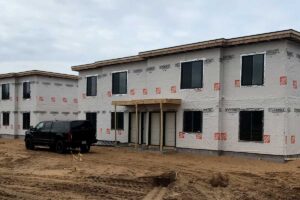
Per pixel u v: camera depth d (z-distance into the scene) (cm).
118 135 3075
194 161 2125
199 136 2459
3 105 4362
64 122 2570
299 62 2212
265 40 2152
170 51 2598
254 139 2212
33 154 2494
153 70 2769
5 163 2080
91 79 3375
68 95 4322
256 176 1636
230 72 2341
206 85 2433
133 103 2748
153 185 1455
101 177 1596
